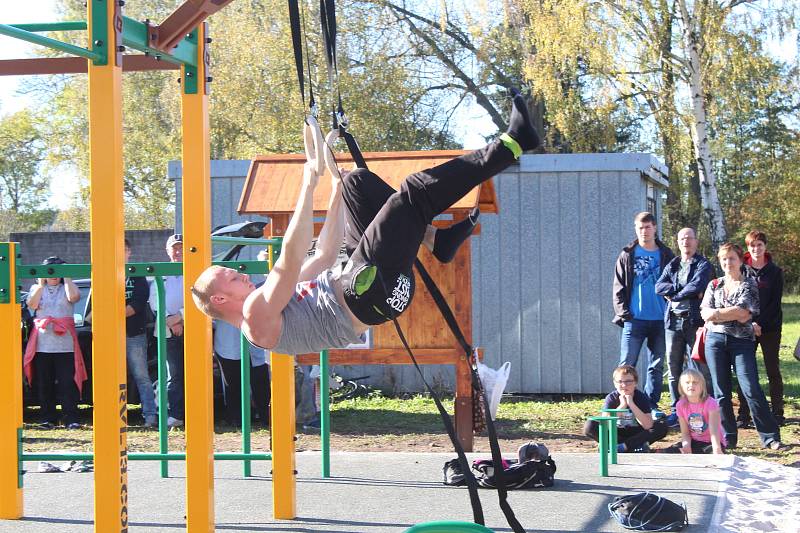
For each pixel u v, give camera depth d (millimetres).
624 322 8992
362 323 3574
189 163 4516
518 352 11109
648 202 12102
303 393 9133
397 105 22391
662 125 18906
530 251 11094
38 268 5160
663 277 8766
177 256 8555
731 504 5371
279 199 7668
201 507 4375
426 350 7730
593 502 5484
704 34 17484
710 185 17969
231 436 8703
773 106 36062
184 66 4543
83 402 10312
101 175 3809
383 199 3879
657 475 6238
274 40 21594
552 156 11000
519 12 19891
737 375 8031
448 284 7742
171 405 9305
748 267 8961
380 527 4984
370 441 8414
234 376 9266
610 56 17641
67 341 9484
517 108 3492
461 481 5969
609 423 6832
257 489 5988
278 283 3477
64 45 3590
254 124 21750
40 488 6105
